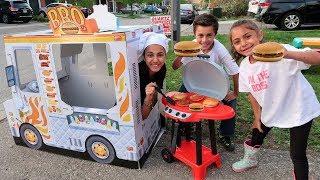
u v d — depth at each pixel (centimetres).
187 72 252
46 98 262
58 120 265
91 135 259
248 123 327
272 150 276
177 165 260
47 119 270
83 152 271
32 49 250
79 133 262
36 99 267
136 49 235
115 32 224
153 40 238
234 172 249
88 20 229
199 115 221
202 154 252
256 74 203
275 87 201
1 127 344
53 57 245
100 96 311
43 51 245
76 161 272
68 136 268
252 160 247
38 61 251
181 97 238
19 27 1612
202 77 243
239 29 200
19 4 1862
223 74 225
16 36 254
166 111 238
